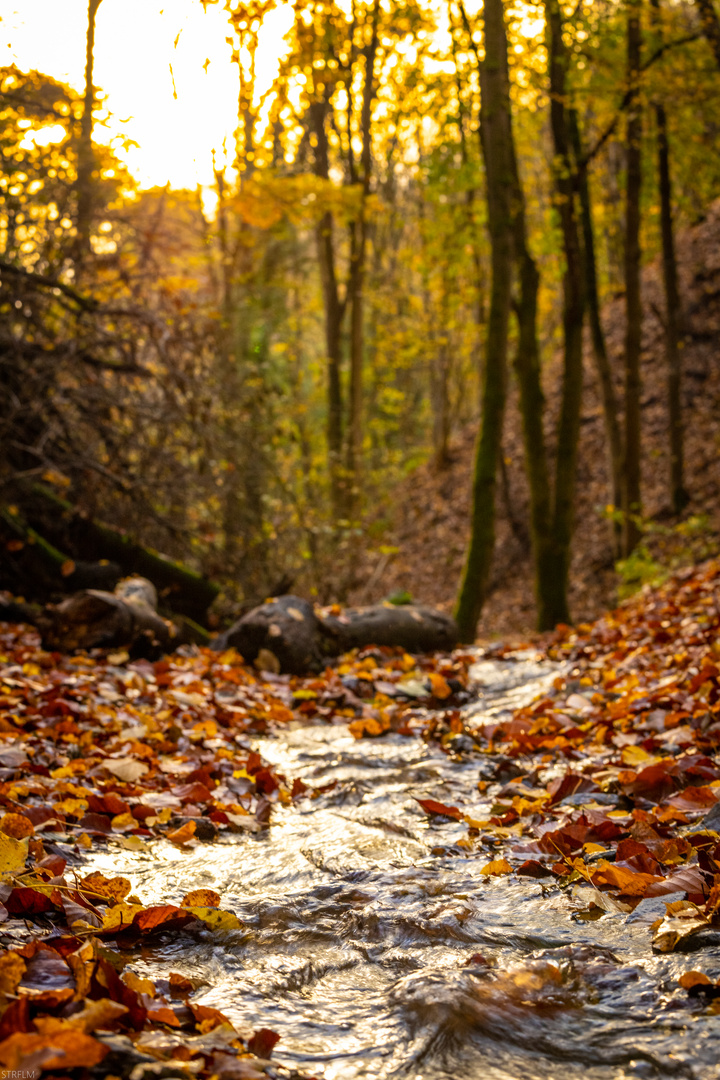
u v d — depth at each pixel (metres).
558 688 5.43
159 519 8.45
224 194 11.03
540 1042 1.45
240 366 10.38
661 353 19.67
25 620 7.32
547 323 26.27
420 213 20.56
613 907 2.03
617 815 2.70
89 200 7.77
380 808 3.20
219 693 5.39
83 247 8.19
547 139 18.22
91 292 8.45
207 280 13.53
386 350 22.14
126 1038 1.30
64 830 2.71
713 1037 1.40
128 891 2.07
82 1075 1.21
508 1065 1.39
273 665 6.53
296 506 10.25
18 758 3.27
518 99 12.98
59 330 8.43
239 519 9.07
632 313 13.46
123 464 8.37
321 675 6.27
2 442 7.41
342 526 11.45
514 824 2.85
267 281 14.02
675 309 15.47
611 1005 1.56
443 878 2.36
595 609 16.42
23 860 2.10
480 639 16.92
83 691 4.75
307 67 10.30
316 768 3.91
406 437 28.50
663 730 3.69
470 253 14.76
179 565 8.53
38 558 7.81
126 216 8.41
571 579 17.72
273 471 9.77
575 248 11.25
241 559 9.11
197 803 3.13
